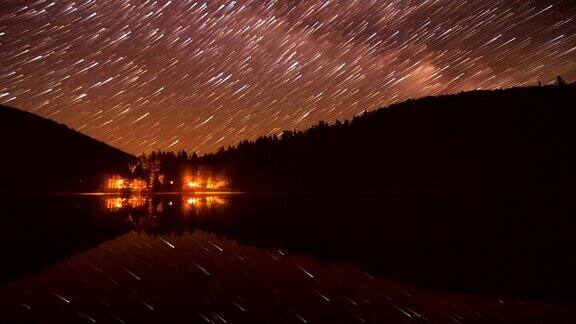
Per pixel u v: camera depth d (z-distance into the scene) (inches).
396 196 1942.7
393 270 527.2
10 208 1464.1
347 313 379.9
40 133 4072.3
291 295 429.1
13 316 370.6
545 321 359.9
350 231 851.4
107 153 4343.0
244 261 585.0
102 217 1177.4
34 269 536.4
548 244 673.0
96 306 396.5
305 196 2199.8
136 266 554.9
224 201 1937.7
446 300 413.4
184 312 381.1
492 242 699.4
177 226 967.0
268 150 3752.5
